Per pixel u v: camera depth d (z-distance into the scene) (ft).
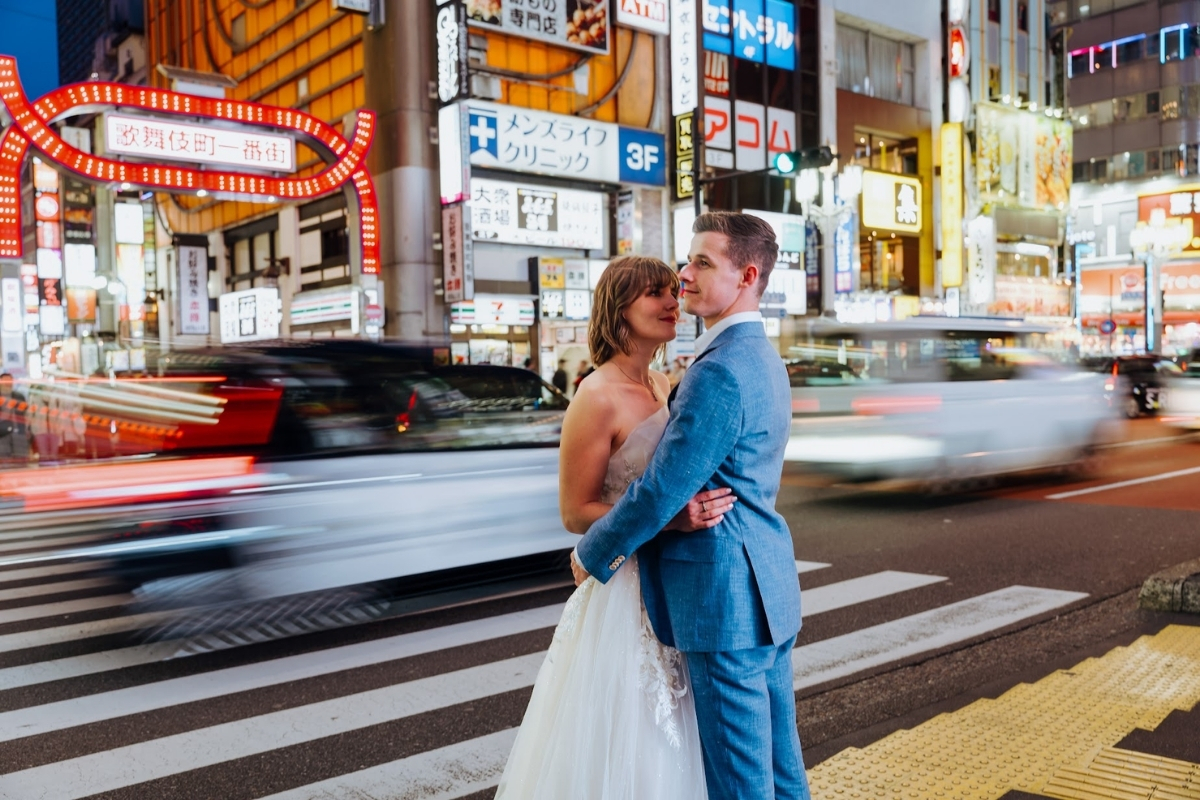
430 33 71.72
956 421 30.68
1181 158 155.22
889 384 30.14
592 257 81.46
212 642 16.78
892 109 106.52
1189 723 11.23
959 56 108.88
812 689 13.61
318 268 83.97
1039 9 122.72
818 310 95.86
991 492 33.88
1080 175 167.02
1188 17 154.51
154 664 15.70
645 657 6.35
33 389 57.72
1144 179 158.61
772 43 94.63
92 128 118.01
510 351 76.84
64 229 122.62
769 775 6.12
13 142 53.16
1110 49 162.91
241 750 11.92
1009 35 118.52
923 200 109.91
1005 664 14.52
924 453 30.12
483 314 73.87
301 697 13.89
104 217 122.83
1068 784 9.52
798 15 96.99
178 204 108.78
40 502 16.53
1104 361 67.72
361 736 12.32
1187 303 149.89
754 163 93.09
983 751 10.50
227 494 15.96
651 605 6.35
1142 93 159.12
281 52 88.07
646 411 6.83
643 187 83.10
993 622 17.01
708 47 88.74
